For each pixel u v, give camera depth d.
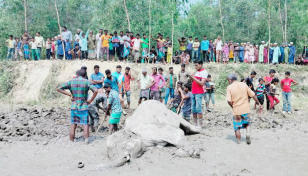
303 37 27.78
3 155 6.34
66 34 17.64
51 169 5.52
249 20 34.88
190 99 9.17
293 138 7.86
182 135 6.92
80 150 6.77
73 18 32.16
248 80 11.80
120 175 5.20
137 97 16.06
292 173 5.31
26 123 9.15
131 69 16.97
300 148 6.92
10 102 15.08
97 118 8.70
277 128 9.16
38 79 16.45
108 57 16.95
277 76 19.11
